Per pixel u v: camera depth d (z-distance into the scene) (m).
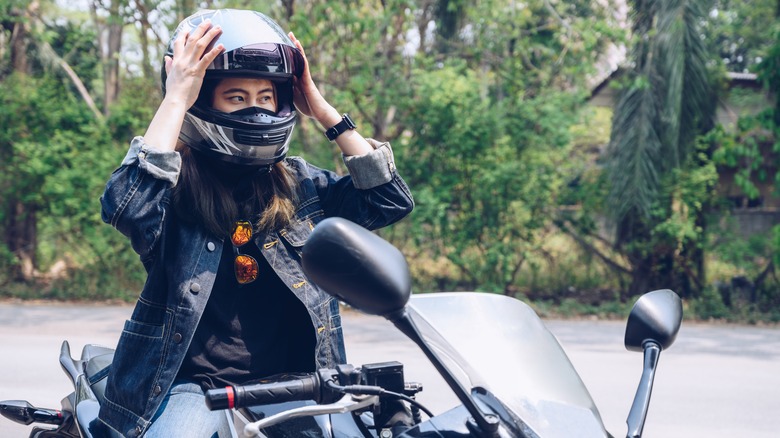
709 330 10.33
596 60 13.30
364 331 9.25
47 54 15.34
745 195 14.09
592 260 13.45
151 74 13.84
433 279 13.34
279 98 2.69
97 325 9.73
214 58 2.50
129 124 13.30
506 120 12.56
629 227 12.96
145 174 2.42
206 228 2.53
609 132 13.45
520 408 1.88
